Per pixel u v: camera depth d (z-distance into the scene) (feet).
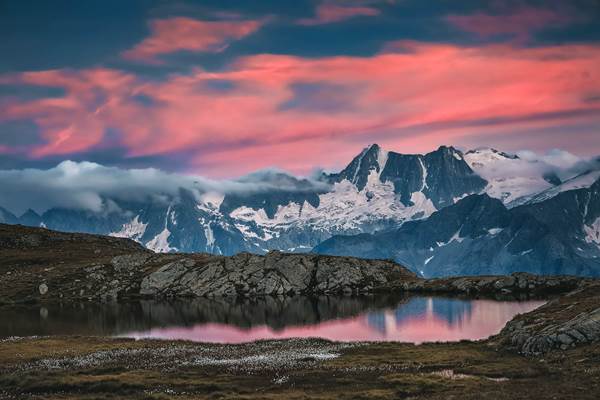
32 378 272.51
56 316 588.50
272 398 228.63
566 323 306.14
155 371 293.23
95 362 321.52
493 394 210.59
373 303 643.45
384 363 305.12
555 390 208.44
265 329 493.77
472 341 378.94
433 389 238.07
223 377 278.26
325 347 376.68
